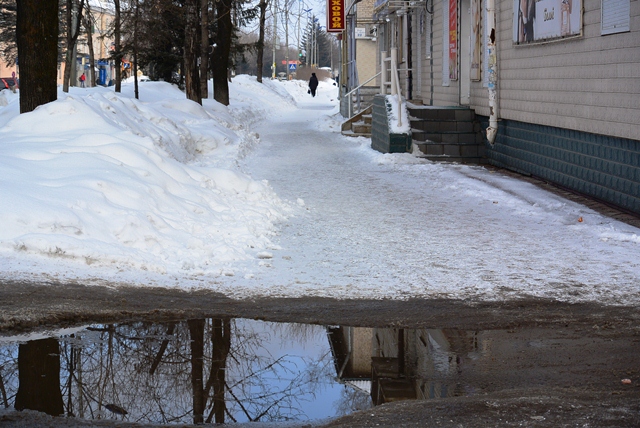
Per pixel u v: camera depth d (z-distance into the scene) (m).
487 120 17.88
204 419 4.35
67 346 5.56
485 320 6.34
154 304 6.58
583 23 11.95
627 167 10.80
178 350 5.60
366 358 5.46
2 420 4.13
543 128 14.16
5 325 5.84
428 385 4.90
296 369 5.25
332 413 4.48
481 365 5.27
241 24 37.94
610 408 4.11
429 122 18.45
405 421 4.05
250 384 4.97
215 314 6.46
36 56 13.27
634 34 10.23
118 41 30.52
